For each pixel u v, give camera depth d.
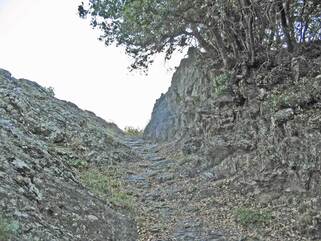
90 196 9.34
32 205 6.98
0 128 9.84
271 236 8.76
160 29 15.80
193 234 9.02
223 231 9.18
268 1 13.01
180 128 18.08
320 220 8.62
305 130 10.25
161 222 9.83
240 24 14.07
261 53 14.24
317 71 11.92
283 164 10.48
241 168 11.73
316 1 13.43
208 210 10.56
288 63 13.09
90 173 12.78
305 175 9.70
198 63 18.36
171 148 17.19
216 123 14.02
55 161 10.11
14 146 9.15
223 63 16.03
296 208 9.37
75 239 7.07
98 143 16.02
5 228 5.55
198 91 17.34
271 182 10.49
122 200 10.64
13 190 6.99
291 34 13.38
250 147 12.02
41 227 6.48
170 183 13.09
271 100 11.91
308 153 9.87
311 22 13.70
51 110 17.09
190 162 14.02
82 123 17.58
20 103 14.85
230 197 11.01
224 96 14.31
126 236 8.45
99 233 7.91
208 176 12.55
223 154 12.84
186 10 14.27
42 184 8.23
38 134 14.41
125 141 20.14
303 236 8.59
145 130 22.23
